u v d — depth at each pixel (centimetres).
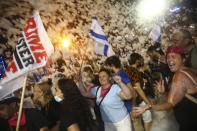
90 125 174
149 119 292
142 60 312
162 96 245
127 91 227
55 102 222
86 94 266
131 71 278
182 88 176
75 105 169
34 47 190
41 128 191
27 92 327
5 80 177
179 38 262
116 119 234
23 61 184
